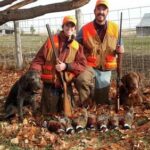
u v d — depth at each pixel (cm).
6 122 323
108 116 312
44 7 327
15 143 280
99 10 352
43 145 276
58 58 330
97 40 359
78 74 347
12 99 331
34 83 312
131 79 352
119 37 358
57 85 339
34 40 820
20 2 363
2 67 665
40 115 339
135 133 294
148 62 557
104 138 289
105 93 371
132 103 361
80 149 270
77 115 327
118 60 353
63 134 296
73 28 335
